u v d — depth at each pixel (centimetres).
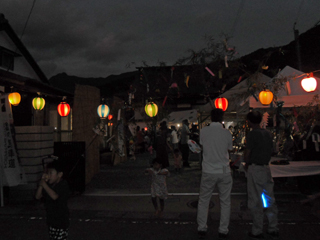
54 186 302
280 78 734
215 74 751
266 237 396
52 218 296
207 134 405
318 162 629
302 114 742
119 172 991
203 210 399
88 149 845
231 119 1178
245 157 405
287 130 750
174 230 434
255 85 713
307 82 652
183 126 1094
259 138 399
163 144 919
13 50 1228
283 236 400
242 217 488
